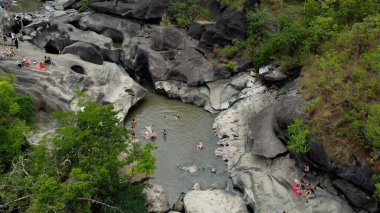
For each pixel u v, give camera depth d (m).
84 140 24.81
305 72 35.81
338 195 28.44
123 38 51.28
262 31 43.69
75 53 44.12
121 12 52.47
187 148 35.84
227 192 30.22
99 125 26.03
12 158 24.67
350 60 32.06
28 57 40.44
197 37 47.06
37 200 20.53
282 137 32.38
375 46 31.69
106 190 24.97
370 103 28.28
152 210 28.30
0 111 26.14
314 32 37.19
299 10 42.94
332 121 28.73
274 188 29.64
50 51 49.56
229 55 44.00
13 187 22.09
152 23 52.12
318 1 40.75
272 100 38.72
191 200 29.23
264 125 34.19
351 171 27.25
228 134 36.53
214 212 28.17
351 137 27.83
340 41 33.62
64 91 37.06
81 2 58.94
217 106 41.19
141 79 47.00
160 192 29.61
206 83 43.22
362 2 35.75
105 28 53.00
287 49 39.53
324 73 31.33
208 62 44.22
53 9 60.75
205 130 38.38
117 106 39.50
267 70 40.22
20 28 51.78
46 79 36.91
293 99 32.56
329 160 28.20
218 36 44.91
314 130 28.92
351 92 28.94
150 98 43.59
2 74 30.33
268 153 32.12
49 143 24.94
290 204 28.45
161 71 44.56
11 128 25.88
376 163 26.27
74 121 25.83
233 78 43.06
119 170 29.52
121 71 44.22
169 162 34.09
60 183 22.52
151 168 25.48
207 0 48.66
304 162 30.33
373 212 26.89
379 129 25.61
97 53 44.22
